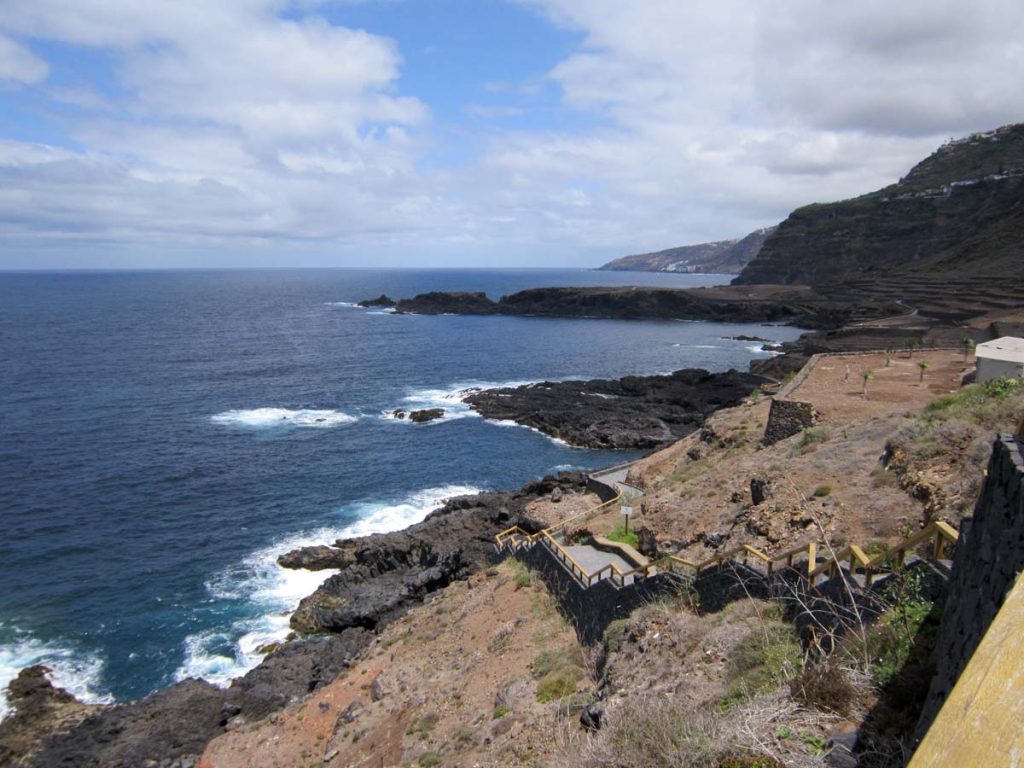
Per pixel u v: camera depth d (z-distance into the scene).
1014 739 3.27
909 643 8.49
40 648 30.45
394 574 35.78
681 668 13.16
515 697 17.81
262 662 29.36
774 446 30.41
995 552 6.37
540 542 27.58
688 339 133.12
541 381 91.25
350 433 64.94
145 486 49.38
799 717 8.00
